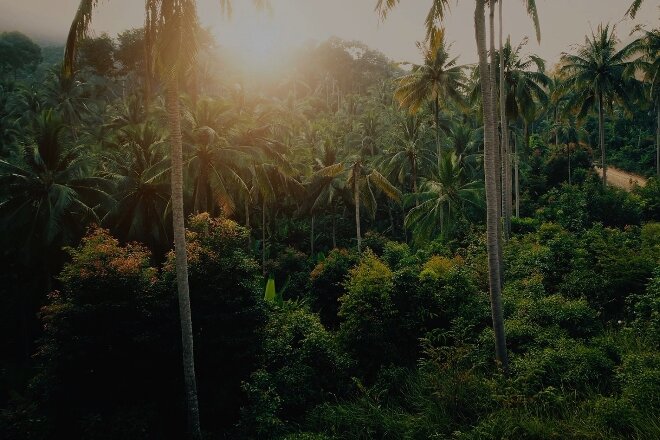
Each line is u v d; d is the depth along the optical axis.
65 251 21.31
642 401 8.70
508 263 19.59
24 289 21.59
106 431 10.64
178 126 11.20
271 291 19.64
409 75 29.50
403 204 36.31
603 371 10.46
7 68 65.25
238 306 12.62
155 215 23.92
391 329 14.57
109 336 11.09
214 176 21.05
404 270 15.89
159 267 23.59
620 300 14.03
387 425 10.72
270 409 11.41
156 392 12.10
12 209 20.67
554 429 8.77
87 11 9.73
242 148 22.02
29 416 10.93
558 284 15.97
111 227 23.52
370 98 57.94
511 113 28.20
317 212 38.50
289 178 32.94
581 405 9.50
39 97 45.41
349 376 13.88
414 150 33.94
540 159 40.91
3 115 45.97
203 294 12.41
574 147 41.22
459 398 10.65
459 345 13.34
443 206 27.36
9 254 21.84
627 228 21.78
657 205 27.05
